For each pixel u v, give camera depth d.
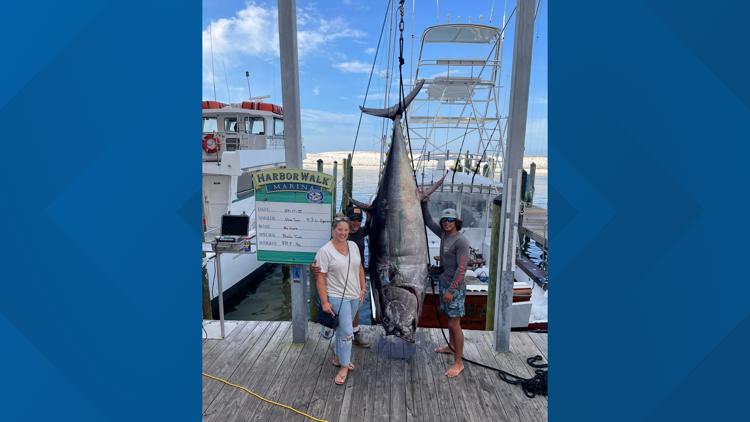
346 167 7.59
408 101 2.85
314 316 4.54
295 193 3.54
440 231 3.27
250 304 9.05
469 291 5.05
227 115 10.52
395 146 2.83
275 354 3.52
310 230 3.56
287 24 3.36
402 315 2.85
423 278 2.90
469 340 3.80
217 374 3.20
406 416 2.72
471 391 3.00
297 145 3.52
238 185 9.45
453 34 6.73
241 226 3.89
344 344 3.09
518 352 3.57
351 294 3.09
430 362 3.40
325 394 2.95
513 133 3.35
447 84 6.79
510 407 2.81
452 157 8.48
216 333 3.92
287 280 10.56
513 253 3.47
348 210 3.87
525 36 3.23
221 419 2.68
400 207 2.83
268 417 2.70
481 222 6.07
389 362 3.40
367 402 2.86
